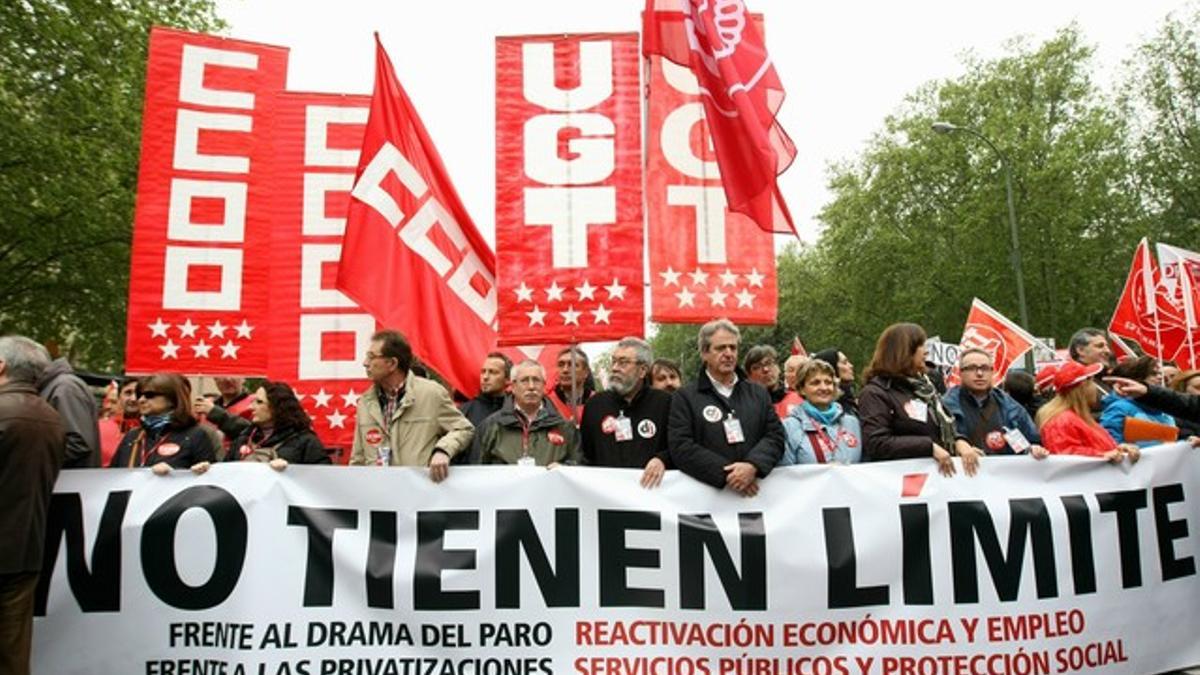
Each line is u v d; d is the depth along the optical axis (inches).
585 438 217.3
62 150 732.7
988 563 199.9
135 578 193.9
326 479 199.6
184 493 197.3
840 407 221.1
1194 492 214.4
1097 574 203.9
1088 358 263.1
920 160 1711.4
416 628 195.3
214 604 193.9
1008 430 224.8
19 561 176.6
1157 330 447.8
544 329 243.3
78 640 191.9
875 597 197.8
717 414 202.7
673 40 256.5
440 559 197.5
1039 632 199.6
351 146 303.9
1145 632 204.8
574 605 196.9
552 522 199.5
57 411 198.4
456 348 264.5
